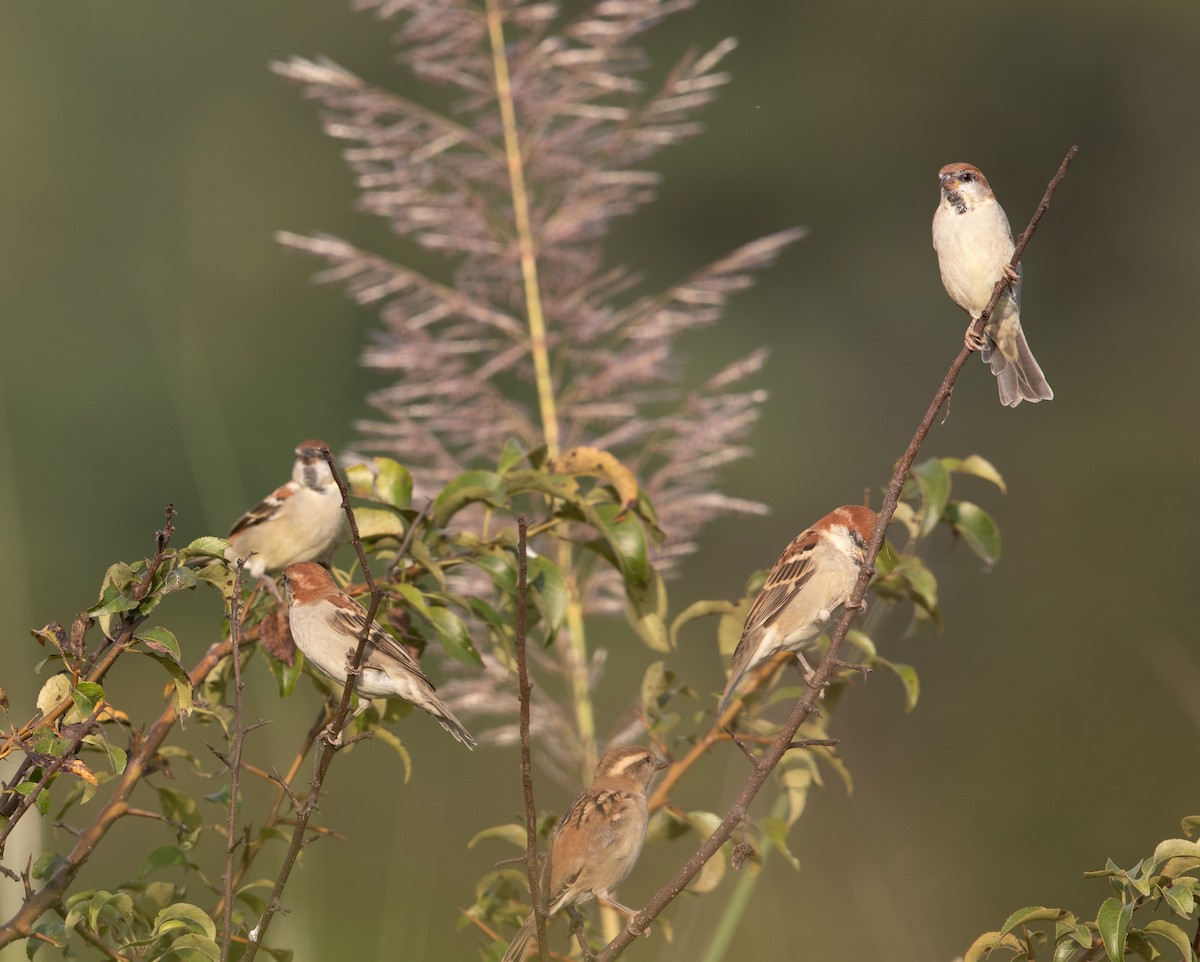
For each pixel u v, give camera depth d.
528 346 9.66
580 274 9.99
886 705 16.42
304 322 22.59
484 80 10.18
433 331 13.70
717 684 17.81
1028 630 18.44
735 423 8.91
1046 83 23.80
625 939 5.14
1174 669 16.19
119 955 5.32
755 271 22.64
